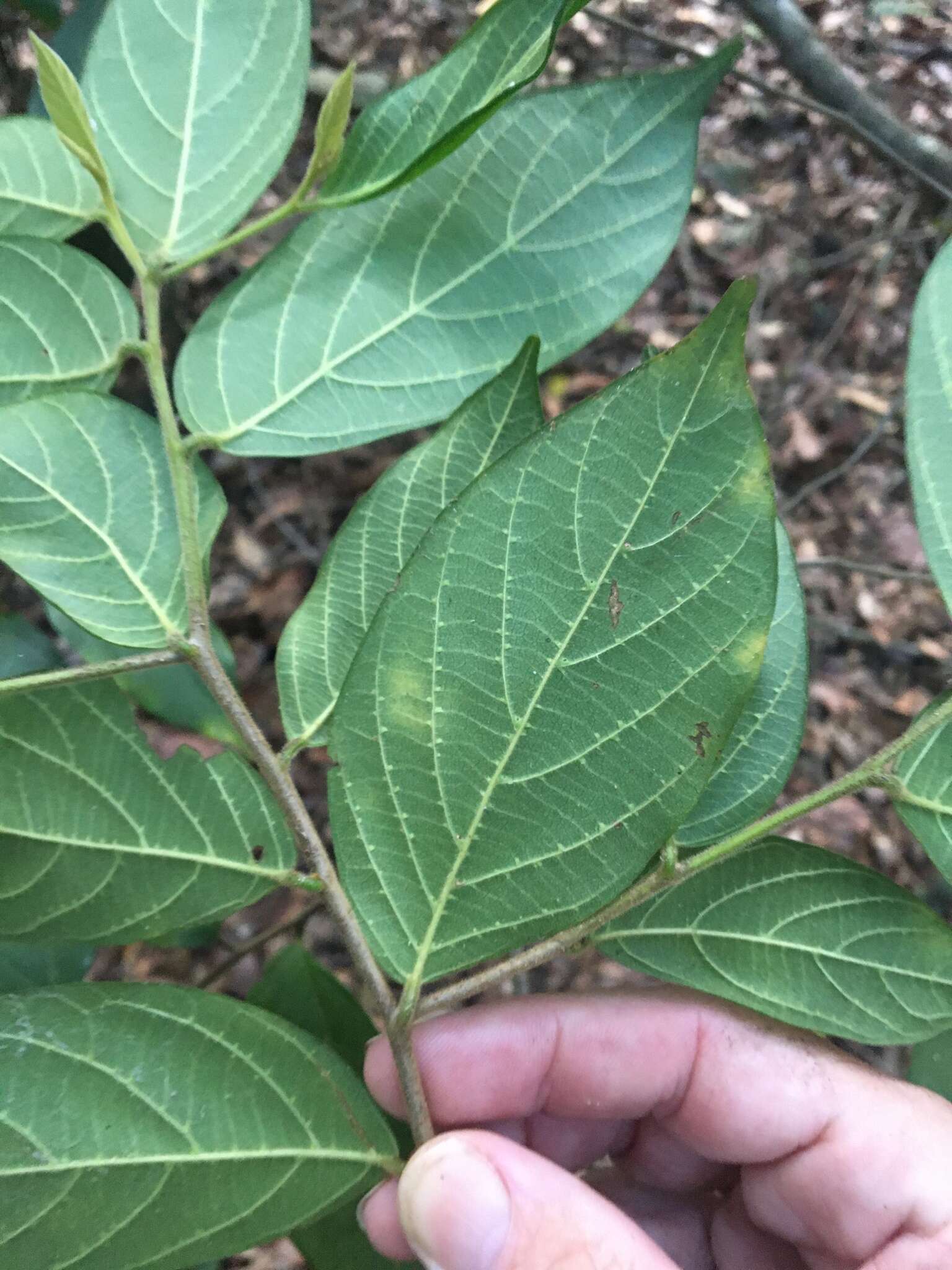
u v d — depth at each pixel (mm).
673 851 139
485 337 156
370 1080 215
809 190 692
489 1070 219
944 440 136
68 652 405
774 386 628
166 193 151
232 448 150
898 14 732
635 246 157
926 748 138
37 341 149
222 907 148
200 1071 142
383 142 146
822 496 605
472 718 131
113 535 146
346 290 156
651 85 157
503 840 134
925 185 441
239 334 154
